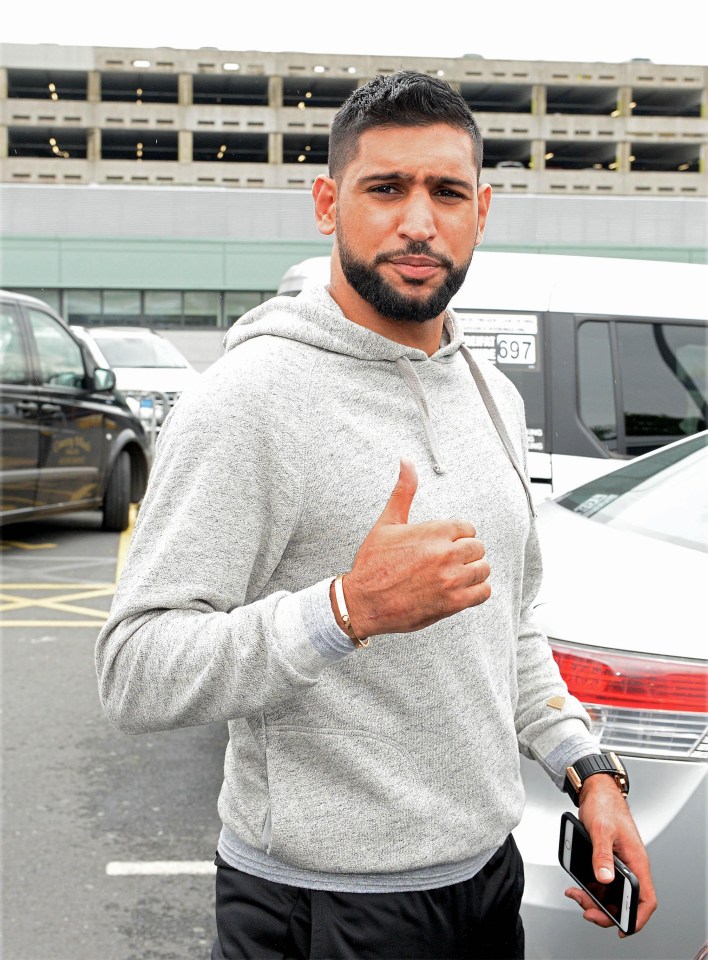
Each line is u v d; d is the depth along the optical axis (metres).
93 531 9.43
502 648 1.57
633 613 2.25
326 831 1.43
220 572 1.39
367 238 1.48
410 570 1.23
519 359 5.12
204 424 1.41
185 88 87.38
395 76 1.50
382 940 1.46
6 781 3.86
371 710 1.44
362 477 1.44
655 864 2.06
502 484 1.58
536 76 91.69
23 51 85.00
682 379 5.23
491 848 1.55
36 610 6.55
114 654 1.40
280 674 1.28
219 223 45.16
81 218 44.91
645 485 3.01
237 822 1.50
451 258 1.49
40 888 3.09
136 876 3.18
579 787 1.68
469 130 1.51
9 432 7.60
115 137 89.69
